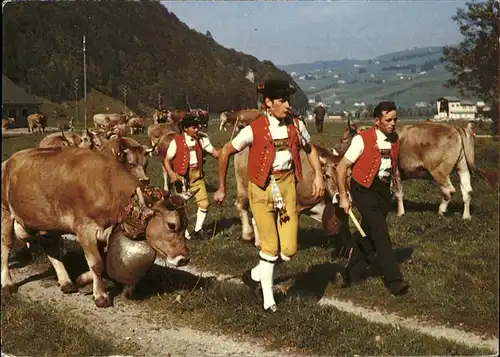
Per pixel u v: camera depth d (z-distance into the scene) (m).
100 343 4.33
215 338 4.43
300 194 5.98
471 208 6.50
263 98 4.62
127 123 13.58
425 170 7.16
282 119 4.58
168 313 4.91
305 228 6.94
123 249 5.00
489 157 6.70
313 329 4.30
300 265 5.67
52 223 5.28
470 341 4.17
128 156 7.50
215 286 5.11
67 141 8.02
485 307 4.46
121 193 5.08
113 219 5.12
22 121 16.80
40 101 16.89
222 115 8.56
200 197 7.05
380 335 4.22
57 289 5.64
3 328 4.61
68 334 4.48
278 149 4.51
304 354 4.13
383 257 4.84
